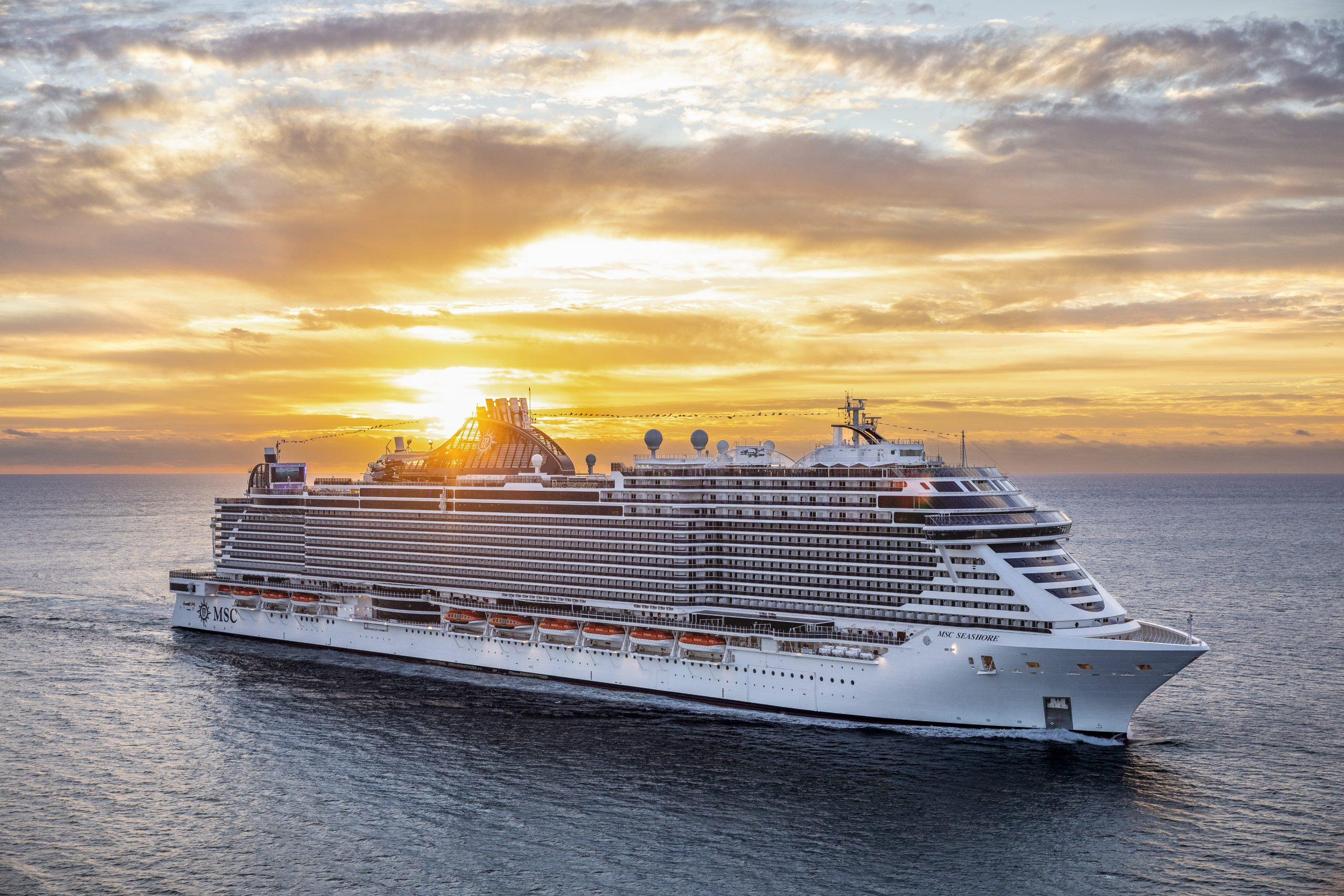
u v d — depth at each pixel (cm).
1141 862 8188
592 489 13650
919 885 7900
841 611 11775
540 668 13962
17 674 14550
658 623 12975
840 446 12512
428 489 15412
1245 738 10925
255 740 11425
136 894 7912
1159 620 17550
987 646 10669
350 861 8394
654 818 9131
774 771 10156
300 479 18125
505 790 9825
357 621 15875
